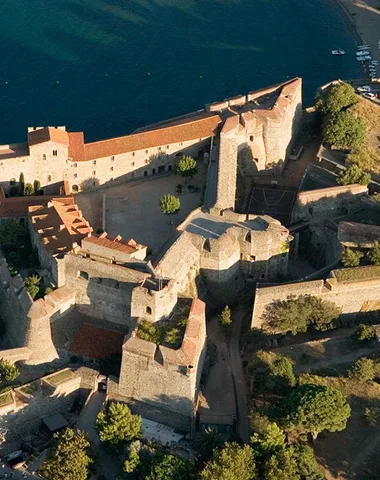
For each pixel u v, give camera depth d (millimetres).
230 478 196875
